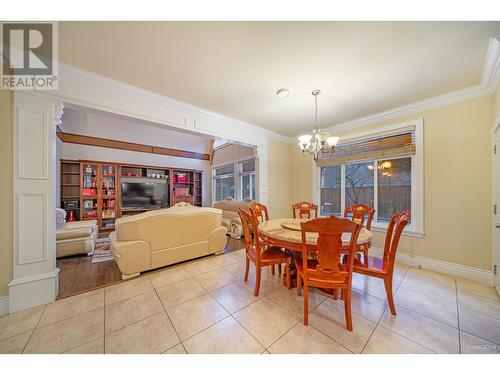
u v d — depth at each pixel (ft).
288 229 7.27
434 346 4.57
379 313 5.80
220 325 5.31
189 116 9.68
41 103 6.17
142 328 5.19
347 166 12.42
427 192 9.00
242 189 20.81
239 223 14.80
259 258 6.82
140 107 8.14
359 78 7.21
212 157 26.16
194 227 9.87
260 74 6.99
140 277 8.18
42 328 5.15
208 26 4.89
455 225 8.28
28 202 5.99
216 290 7.17
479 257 7.75
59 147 16.05
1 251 5.71
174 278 8.10
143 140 21.35
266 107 9.75
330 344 4.65
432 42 5.40
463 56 5.98
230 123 11.48
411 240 9.46
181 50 5.78
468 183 7.98
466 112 8.01
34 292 6.05
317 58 6.12
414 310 5.94
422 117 9.13
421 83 7.54
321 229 4.93
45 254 6.24
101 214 17.88
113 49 5.72
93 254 11.34
